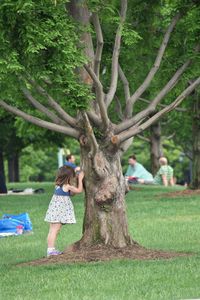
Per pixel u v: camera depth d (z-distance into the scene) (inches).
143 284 531.5
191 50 719.1
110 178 669.3
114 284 534.9
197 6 718.5
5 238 874.1
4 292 526.6
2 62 592.4
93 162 657.0
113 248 667.4
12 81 651.5
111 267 601.6
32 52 591.5
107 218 669.9
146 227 901.2
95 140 647.1
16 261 692.1
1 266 649.6
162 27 838.5
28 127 1531.7
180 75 719.7
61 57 606.2
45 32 589.9
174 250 722.2
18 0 575.8
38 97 858.1
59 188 704.4
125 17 708.7
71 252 671.1
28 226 916.6
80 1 633.6
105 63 776.9
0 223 901.2
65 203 705.6
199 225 903.7
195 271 572.1
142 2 786.2
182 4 719.7
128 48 777.6
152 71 716.0
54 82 621.0
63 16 611.2
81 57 609.0
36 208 1150.3
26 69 621.3
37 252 756.6
